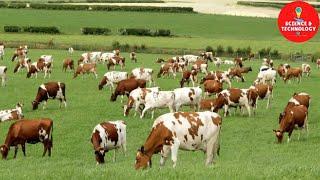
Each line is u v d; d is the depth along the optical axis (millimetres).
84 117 38000
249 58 85562
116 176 16844
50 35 105438
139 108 38844
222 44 98625
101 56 73625
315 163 24375
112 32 111312
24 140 27547
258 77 55469
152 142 20750
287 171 17125
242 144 31297
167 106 37438
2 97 45750
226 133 34031
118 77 50562
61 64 70812
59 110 40656
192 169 17656
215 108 38312
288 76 58219
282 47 95500
